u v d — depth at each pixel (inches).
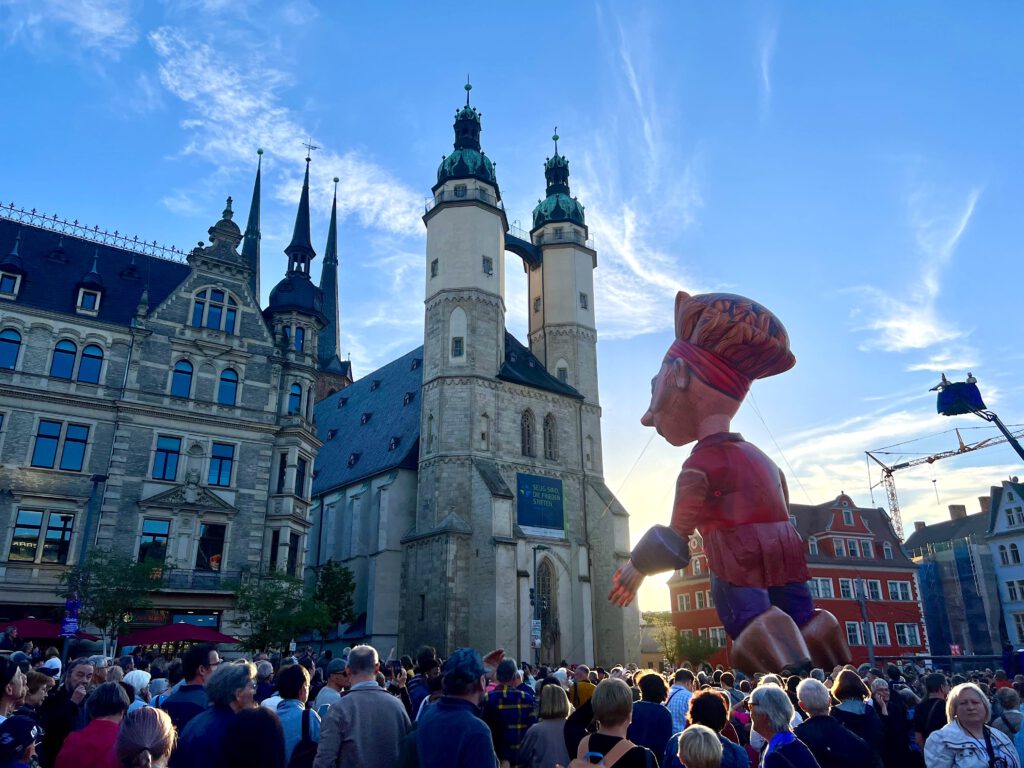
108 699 279.1
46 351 1577.3
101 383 1612.9
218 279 1822.1
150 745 218.1
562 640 2241.6
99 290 1689.2
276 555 1697.8
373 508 2541.8
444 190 2635.3
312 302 2063.2
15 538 1450.5
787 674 645.9
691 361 765.3
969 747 300.2
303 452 1840.6
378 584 2304.4
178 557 1579.7
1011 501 3174.2
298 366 1898.4
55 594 1444.4
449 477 2250.2
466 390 2340.1
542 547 2284.7
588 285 2842.0
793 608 698.2
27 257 1691.7
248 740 246.5
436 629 2090.3
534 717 419.2
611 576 2354.8
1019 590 3085.6
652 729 353.1
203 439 1684.3
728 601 701.3
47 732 410.3
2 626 1353.3
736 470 717.9
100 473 1557.6
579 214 2955.2
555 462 2454.5
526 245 2810.0
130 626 1411.2
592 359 2738.7
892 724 448.5
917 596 2812.5
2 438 1485.0
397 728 309.9
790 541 703.7
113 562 1364.4
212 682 277.7
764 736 296.5
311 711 344.5
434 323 2468.0
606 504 2445.9
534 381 2508.6
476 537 2158.0
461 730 272.8
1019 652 1202.0
